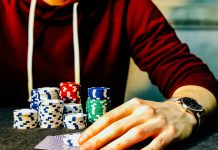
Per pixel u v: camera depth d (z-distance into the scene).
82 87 1.17
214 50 1.99
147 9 1.17
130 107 0.71
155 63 1.07
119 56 1.19
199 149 0.67
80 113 0.85
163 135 0.68
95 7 1.16
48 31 1.15
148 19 1.15
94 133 0.67
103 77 1.18
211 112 0.82
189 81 0.91
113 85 1.19
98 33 1.17
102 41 1.17
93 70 1.17
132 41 1.17
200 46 2.01
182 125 0.71
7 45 1.16
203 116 0.77
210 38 1.99
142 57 1.14
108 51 1.18
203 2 1.96
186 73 0.95
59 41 1.16
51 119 0.80
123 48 1.19
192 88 0.88
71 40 1.16
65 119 0.80
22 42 1.16
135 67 1.97
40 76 1.16
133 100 0.73
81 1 1.14
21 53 1.16
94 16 1.17
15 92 1.17
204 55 2.01
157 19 1.16
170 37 1.11
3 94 1.18
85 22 1.16
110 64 1.18
